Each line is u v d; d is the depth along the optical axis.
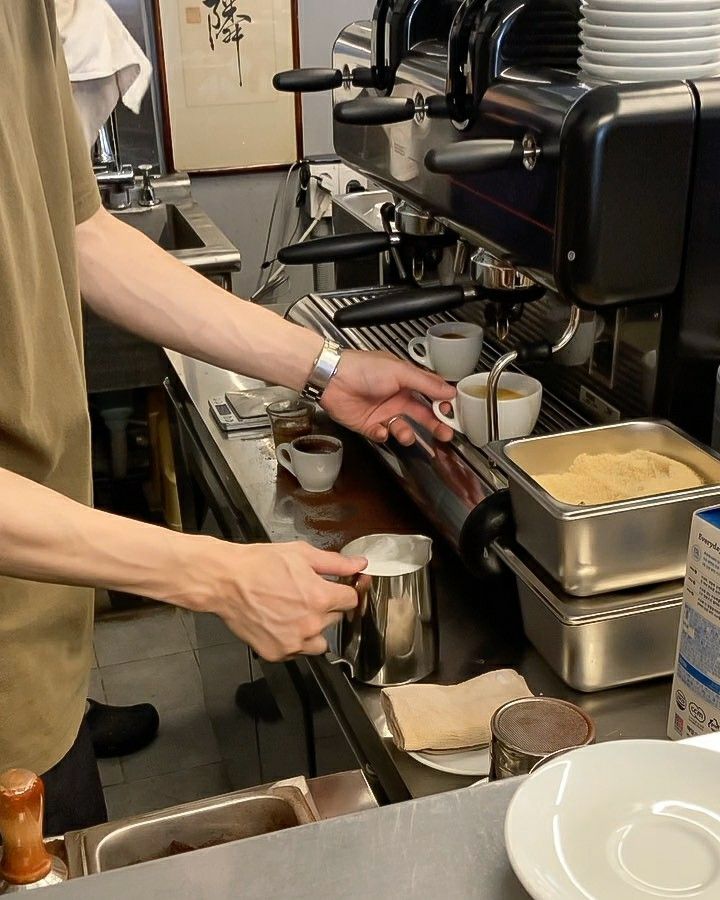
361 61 1.38
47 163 0.92
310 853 0.40
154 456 2.50
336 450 1.25
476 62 1.02
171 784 1.90
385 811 0.43
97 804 1.13
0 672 0.93
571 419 1.17
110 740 1.96
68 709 1.01
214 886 0.39
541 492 0.85
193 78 2.75
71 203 0.96
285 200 2.92
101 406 2.44
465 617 1.03
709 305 0.94
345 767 0.97
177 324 1.13
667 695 0.89
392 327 1.49
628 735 0.84
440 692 0.86
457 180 1.10
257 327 1.16
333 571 0.88
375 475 1.29
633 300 0.92
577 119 0.84
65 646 1.00
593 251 0.87
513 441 0.95
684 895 0.42
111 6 2.57
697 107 0.85
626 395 1.07
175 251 2.18
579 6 1.01
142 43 2.64
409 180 1.25
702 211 0.89
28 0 0.89
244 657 1.42
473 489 1.01
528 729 0.69
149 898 0.38
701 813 0.46
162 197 2.62
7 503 0.75
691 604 0.74
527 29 1.00
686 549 0.86
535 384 1.14
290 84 1.32
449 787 0.81
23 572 0.77
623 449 0.98
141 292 1.12
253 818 0.70
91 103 2.24
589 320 1.13
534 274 0.96
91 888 0.39
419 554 0.98
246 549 0.85
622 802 0.47
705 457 0.91
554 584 0.88
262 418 1.44
